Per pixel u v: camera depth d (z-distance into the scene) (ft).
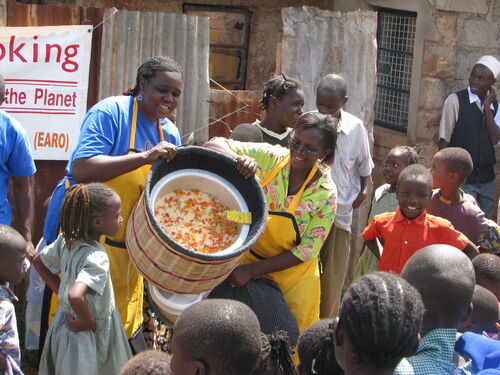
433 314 8.00
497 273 12.51
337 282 17.90
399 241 15.05
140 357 8.62
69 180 13.19
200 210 12.06
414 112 24.76
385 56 26.48
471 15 23.95
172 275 10.89
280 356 9.27
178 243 10.72
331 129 12.34
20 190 15.49
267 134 16.40
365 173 19.11
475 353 8.30
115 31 19.42
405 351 6.65
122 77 19.69
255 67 28.32
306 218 12.51
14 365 10.90
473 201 16.44
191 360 7.38
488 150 23.63
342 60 22.11
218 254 10.67
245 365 7.47
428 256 8.27
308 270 12.95
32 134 18.67
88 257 11.54
